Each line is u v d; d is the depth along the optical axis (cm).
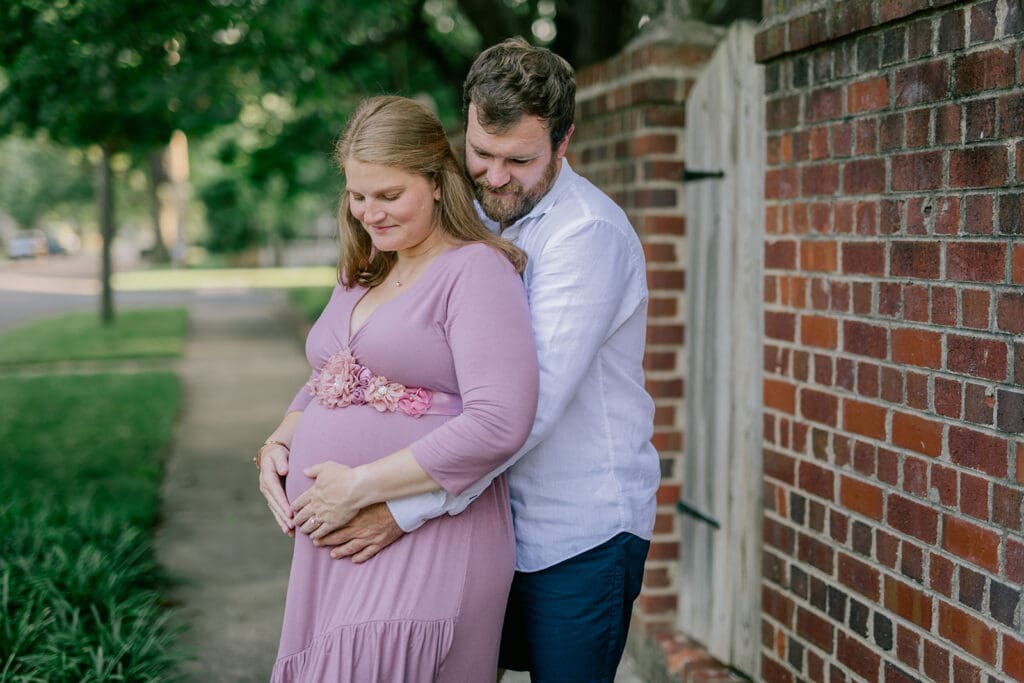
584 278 201
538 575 217
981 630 212
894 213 238
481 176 205
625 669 366
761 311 304
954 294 218
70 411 847
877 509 246
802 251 277
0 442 713
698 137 341
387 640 194
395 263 212
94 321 1695
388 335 198
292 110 1105
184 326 1636
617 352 215
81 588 383
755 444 309
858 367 253
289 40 706
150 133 821
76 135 771
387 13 743
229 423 834
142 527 521
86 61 618
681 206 354
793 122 280
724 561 330
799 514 282
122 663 338
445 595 197
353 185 195
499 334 190
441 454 189
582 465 214
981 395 211
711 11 479
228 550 503
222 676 362
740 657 320
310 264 3969
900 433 237
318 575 205
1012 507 203
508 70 196
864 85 248
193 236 5156
